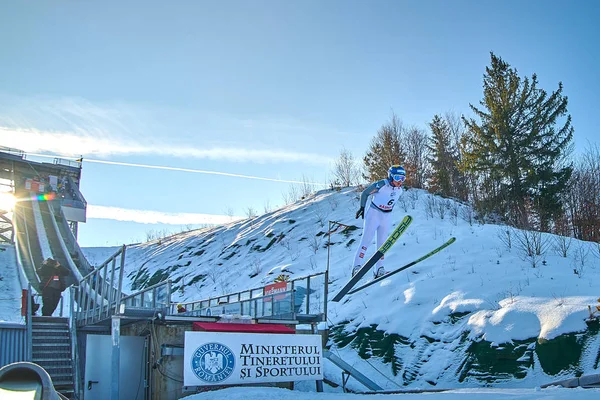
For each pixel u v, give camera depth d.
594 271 17.92
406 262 22.42
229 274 31.08
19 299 24.25
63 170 57.25
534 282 17.58
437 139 46.03
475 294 17.97
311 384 17.33
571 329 14.05
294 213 36.16
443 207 30.30
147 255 45.03
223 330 14.86
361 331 18.95
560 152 34.44
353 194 36.09
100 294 16.30
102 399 15.33
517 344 14.84
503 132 35.03
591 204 31.23
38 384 5.04
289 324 16.77
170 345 15.07
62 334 17.59
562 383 12.57
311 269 26.16
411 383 15.88
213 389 14.45
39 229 38.03
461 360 15.57
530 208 32.38
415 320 18.03
